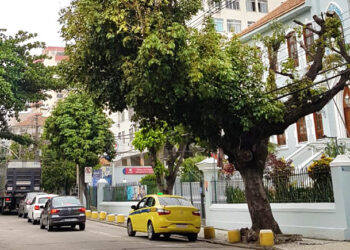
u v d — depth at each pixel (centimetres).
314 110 1315
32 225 2256
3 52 3097
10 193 3269
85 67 1246
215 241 1397
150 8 1132
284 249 1133
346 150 1941
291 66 1366
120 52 1153
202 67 1077
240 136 1353
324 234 1314
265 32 2570
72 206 1872
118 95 1283
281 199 1539
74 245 1320
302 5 2288
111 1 1105
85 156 3212
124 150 4891
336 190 1290
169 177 2241
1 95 3005
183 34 1043
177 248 1222
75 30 1174
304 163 2047
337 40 1303
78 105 3228
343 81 1298
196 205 2194
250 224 1647
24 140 3769
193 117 1339
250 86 1281
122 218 2295
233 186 1830
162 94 1153
